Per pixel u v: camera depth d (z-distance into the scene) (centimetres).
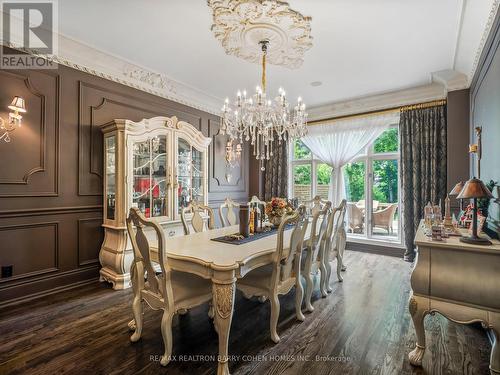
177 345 197
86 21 254
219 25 233
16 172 263
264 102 269
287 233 272
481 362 180
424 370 172
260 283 209
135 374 166
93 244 322
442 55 306
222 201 514
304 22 229
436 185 392
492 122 232
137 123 315
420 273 178
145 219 172
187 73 372
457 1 215
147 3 226
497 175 215
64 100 296
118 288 298
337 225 313
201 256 183
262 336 210
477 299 161
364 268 380
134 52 312
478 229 200
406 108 421
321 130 511
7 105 256
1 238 256
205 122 478
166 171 353
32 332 212
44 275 283
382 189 468
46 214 285
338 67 342
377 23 246
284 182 545
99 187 327
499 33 208
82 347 193
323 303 268
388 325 226
